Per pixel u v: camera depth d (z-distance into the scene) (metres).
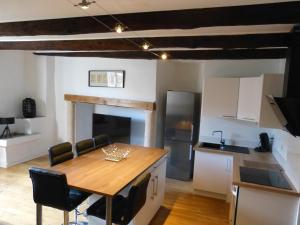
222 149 4.16
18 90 5.73
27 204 3.57
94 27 2.30
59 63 5.70
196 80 5.30
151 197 3.20
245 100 3.67
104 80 5.16
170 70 5.25
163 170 3.62
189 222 3.33
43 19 2.50
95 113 5.80
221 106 4.02
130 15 2.10
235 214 2.71
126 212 2.18
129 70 4.90
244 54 3.80
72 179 2.32
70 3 1.89
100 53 4.68
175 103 4.71
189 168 4.75
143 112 5.26
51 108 5.91
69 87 5.64
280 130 3.53
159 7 1.91
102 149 3.42
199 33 2.72
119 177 2.42
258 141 4.27
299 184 2.45
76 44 3.79
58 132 6.05
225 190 4.01
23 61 5.80
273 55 3.63
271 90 2.98
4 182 4.27
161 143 5.22
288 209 2.52
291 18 1.70
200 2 1.75
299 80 2.23
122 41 3.45
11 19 2.51
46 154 5.93
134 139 5.43
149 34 2.83
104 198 2.57
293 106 1.98
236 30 2.51
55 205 2.24
